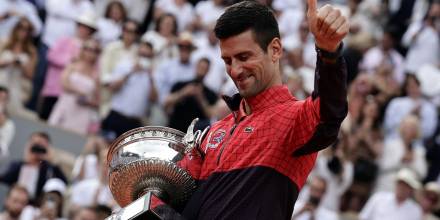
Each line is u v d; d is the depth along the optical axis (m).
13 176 30.16
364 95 33.41
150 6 39.44
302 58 34.47
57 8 36.31
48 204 28.22
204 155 10.12
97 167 29.62
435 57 37.72
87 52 34.19
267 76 9.75
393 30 36.91
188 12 38.56
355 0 39.53
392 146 31.91
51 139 33.56
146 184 10.16
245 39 9.59
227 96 10.12
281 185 9.56
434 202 29.81
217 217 9.54
